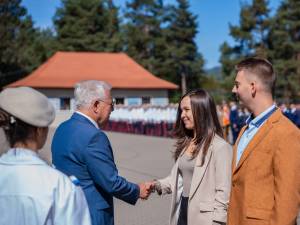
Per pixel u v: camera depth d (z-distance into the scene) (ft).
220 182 12.29
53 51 193.26
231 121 65.21
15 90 7.54
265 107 9.69
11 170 7.24
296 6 156.46
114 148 64.08
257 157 9.32
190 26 198.29
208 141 12.67
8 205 7.06
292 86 148.97
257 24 163.94
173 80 200.13
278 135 9.16
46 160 7.78
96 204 11.20
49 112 7.63
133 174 39.58
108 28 200.64
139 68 153.28
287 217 8.73
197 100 12.93
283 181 8.83
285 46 155.22
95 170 11.07
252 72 9.70
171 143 70.38
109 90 12.03
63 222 7.13
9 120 7.45
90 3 196.54
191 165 12.95
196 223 12.48
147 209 26.35
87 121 11.67
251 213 9.21
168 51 193.16
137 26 208.33
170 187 13.66
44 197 7.07
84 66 149.89
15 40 161.38
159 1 205.26
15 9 155.02
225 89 161.07
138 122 92.17
